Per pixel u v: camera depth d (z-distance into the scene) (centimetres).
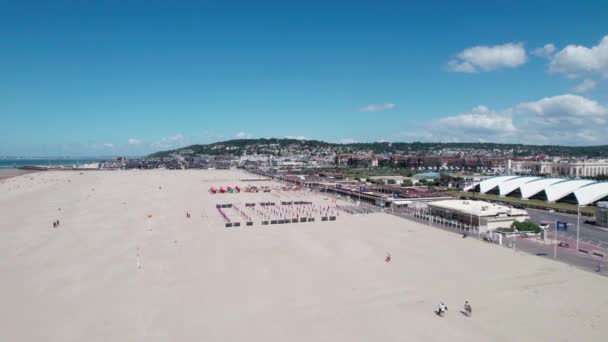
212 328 4262
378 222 10956
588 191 14375
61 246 7950
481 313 4653
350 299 5081
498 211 10212
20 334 4156
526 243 8338
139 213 12562
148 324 4366
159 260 6881
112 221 11000
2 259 6975
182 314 4625
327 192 19838
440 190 19425
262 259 6962
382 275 6059
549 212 13338
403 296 5188
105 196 17575
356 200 16388
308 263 6725
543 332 4178
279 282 5722
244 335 4106
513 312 4684
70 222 10788
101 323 4397
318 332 4172
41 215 12019
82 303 4966
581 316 4569
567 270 6316
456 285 5612
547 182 16425
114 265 6588
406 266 6550
